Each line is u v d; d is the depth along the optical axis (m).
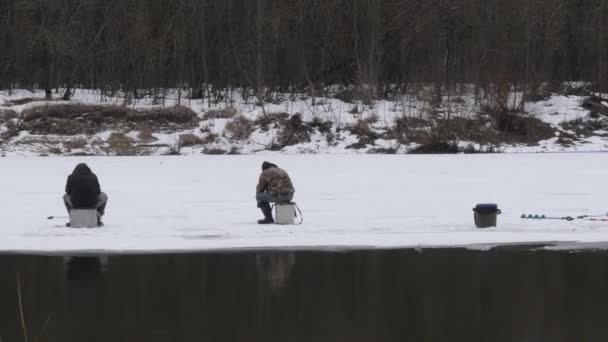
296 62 98.38
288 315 17.39
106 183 48.44
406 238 27.48
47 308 18.12
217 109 90.00
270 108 90.94
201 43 97.31
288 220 30.89
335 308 17.95
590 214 33.16
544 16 102.44
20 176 53.56
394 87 99.75
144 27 96.62
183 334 15.95
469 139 84.69
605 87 101.19
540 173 52.72
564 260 23.27
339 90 99.19
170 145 83.31
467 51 95.31
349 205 36.91
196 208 36.31
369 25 96.25
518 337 15.48
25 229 29.95
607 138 87.38
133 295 19.33
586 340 15.21
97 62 98.69
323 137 85.12
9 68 95.88
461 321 16.69
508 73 91.00
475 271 21.84
